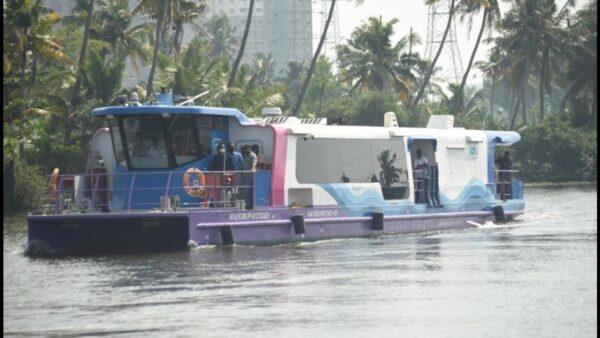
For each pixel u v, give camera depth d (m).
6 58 130.50
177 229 69.12
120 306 52.56
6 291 56.88
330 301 53.00
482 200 91.19
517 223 93.12
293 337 45.84
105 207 74.38
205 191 72.25
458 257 67.94
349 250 71.38
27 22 132.75
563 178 193.88
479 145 91.56
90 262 66.44
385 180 82.25
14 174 123.31
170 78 154.00
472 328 47.25
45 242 70.62
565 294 54.41
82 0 193.12
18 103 131.00
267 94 159.75
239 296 54.47
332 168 78.88
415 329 47.12
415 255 68.88
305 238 75.06
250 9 153.50
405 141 83.69
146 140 73.94
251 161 73.88
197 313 50.62
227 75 165.25
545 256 68.12
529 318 49.03
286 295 54.62
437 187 86.44
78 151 139.75
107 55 198.00
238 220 71.25
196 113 73.12
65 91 155.38
